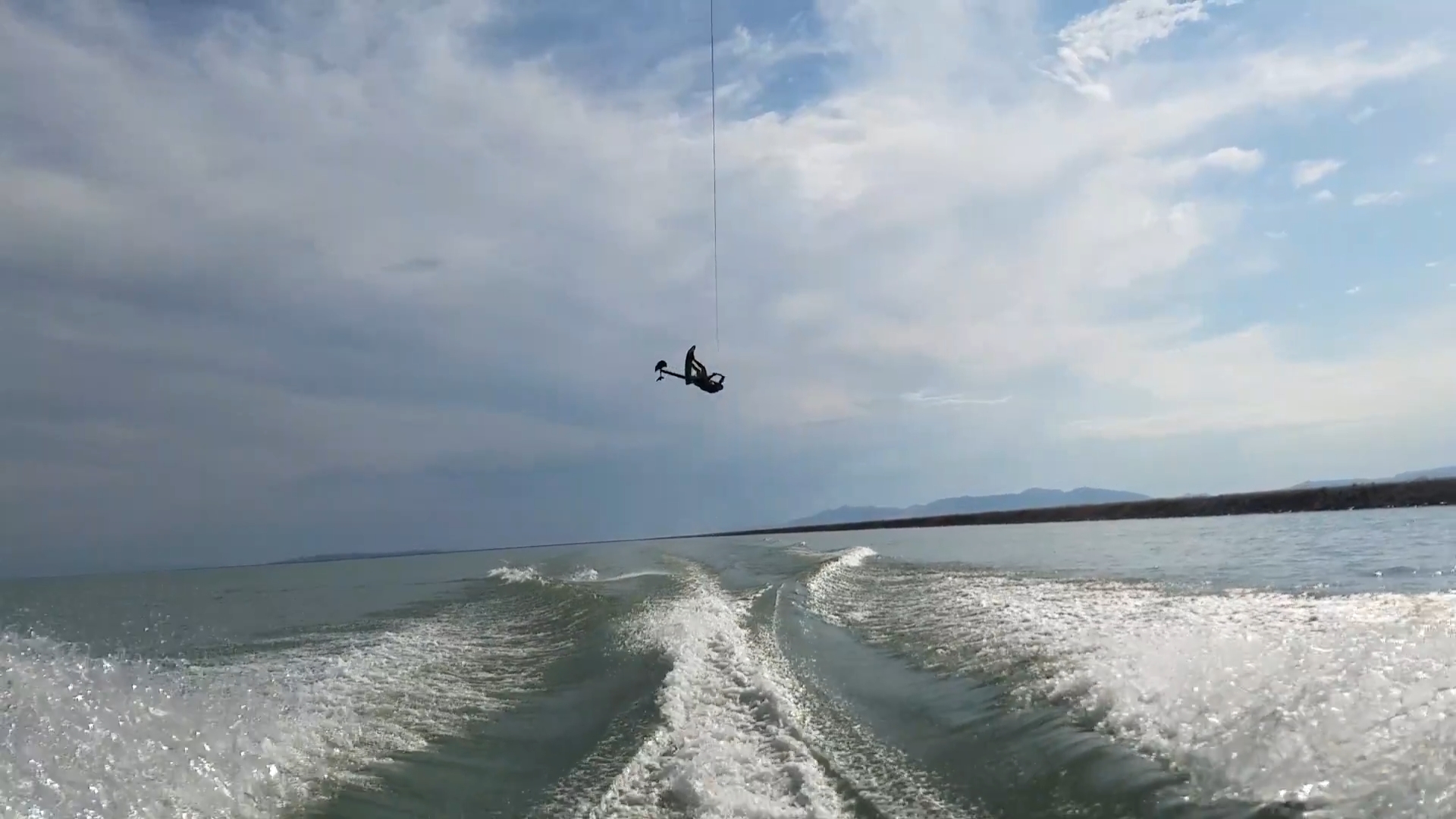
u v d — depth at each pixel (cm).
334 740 1032
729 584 2480
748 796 789
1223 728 805
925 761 866
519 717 1148
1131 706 912
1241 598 1491
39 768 806
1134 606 1516
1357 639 1005
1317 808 648
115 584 5734
